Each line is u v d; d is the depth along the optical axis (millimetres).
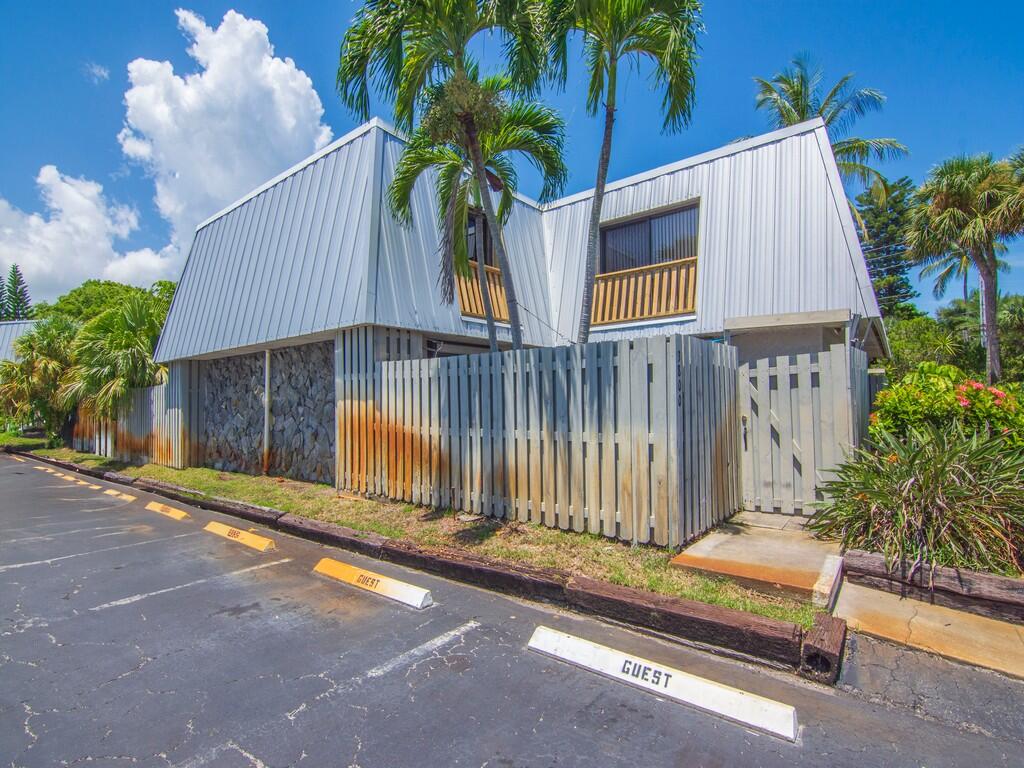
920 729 2787
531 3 6262
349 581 5203
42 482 12672
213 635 4043
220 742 2762
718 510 5898
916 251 20250
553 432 5879
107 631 4133
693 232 10172
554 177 7965
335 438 9172
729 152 9812
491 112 6570
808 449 6238
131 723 2934
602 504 5492
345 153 9266
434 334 9016
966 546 4301
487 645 3826
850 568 4477
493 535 5816
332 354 9461
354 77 6227
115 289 40406
